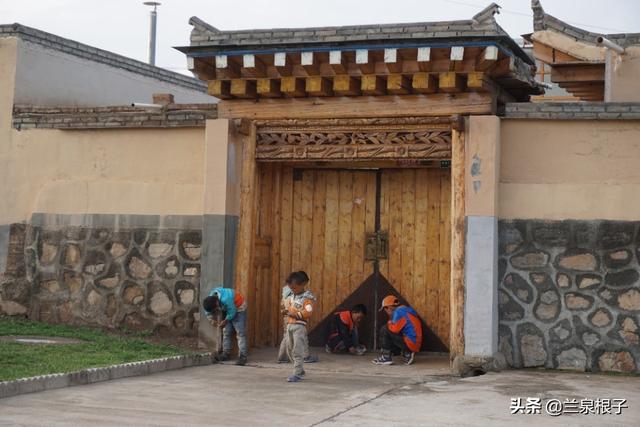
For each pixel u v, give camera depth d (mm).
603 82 15914
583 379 11211
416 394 9953
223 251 13078
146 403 9078
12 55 15125
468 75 12008
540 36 15602
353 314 13734
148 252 13945
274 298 14312
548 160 12219
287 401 9438
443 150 12570
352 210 14305
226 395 9758
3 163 14977
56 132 14648
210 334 13055
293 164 14375
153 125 13859
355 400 9539
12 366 10125
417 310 13914
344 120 12953
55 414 8320
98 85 17125
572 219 12094
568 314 12016
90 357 11203
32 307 14641
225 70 12906
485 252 12008
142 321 13906
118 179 14188
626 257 11898
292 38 12367
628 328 11797
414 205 14055
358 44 12109
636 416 8789
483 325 11930
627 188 11969
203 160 13688
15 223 14820
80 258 14367
